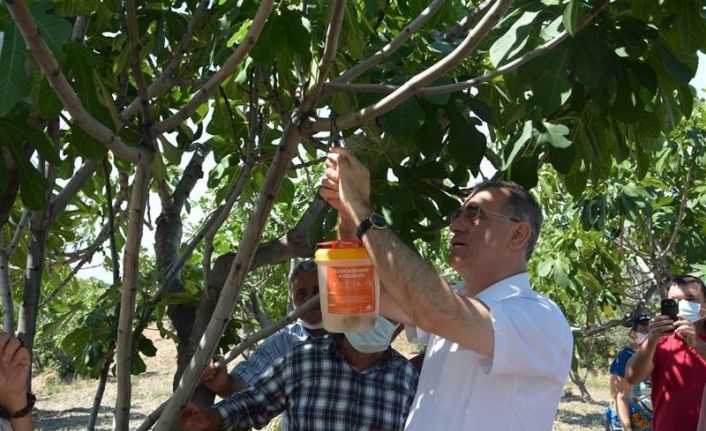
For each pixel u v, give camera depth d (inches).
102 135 74.4
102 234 171.2
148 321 140.4
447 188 124.3
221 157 161.5
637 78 107.3
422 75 83.2
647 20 106.6
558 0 103.6
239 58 83.3
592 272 354.6
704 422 136.9
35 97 74.9
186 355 133.3
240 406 132.2
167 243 154.1
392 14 145.9
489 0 123.2
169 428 98.7
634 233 418.0
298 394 135.2
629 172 309.4
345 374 135.3
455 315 87.7
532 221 99.2
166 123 87.4
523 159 114.7
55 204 117.5
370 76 120.8
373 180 122.8
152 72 161.5
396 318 111.7
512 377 93.8
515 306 92.6
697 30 96.4
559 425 617.9
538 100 102.7
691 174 370.6
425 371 104.3
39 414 705.6
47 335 151.6
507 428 93.6
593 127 120.7
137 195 89.7
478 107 113.3
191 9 132.5
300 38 93.9
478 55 129.0
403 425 136.3
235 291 96.7
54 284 206.8
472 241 98.7
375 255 88.7
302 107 88.7
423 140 110.7
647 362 203.3
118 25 130.3
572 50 103.0
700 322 204.4
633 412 251.0
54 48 68.4
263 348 156.6
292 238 140.5
